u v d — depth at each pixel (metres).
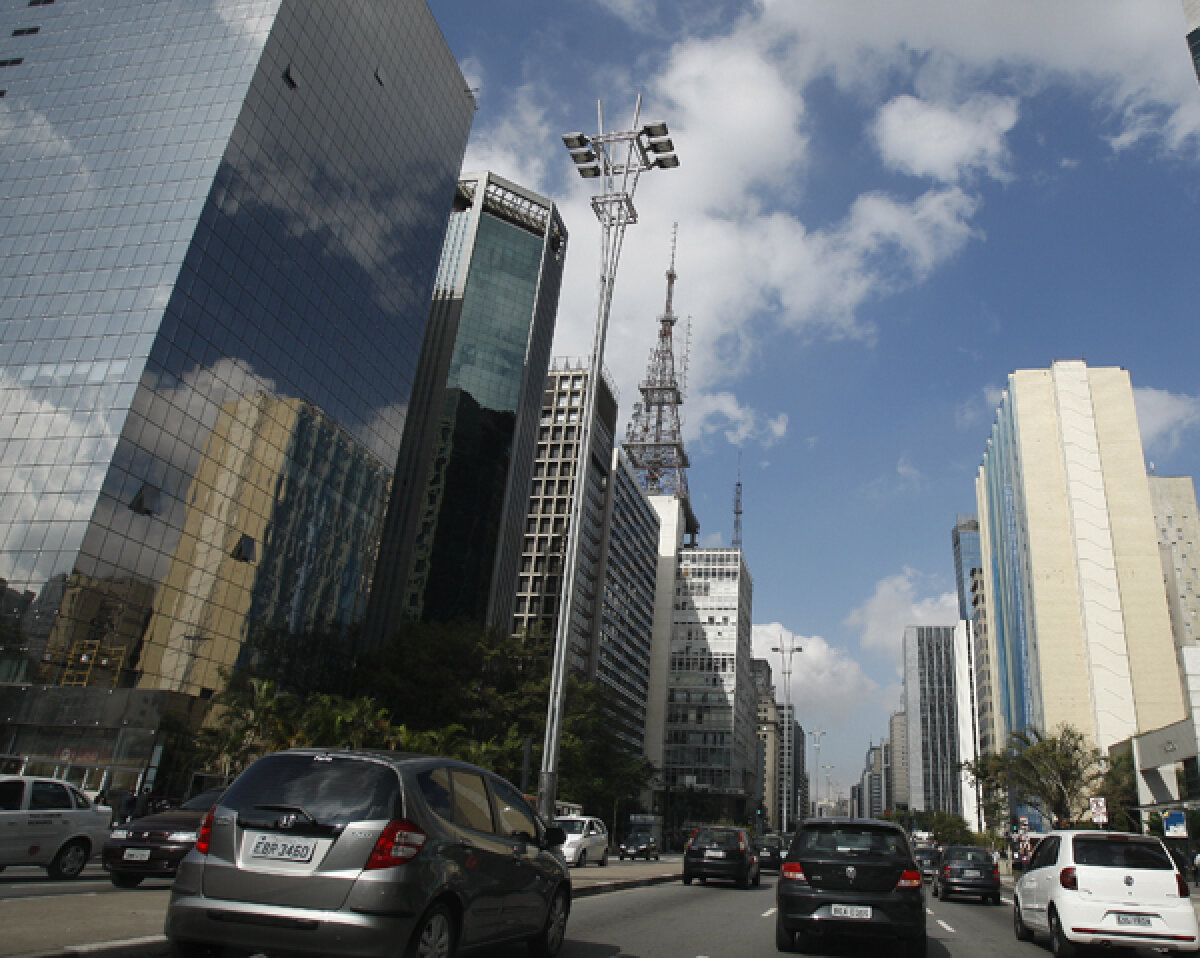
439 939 7.09
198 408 56.50
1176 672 80.25
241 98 60.75
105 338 54.38
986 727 117.12
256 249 61.53
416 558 103.75
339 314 70.50
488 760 46.94
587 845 32.97
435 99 85.62
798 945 12.38
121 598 50.59
